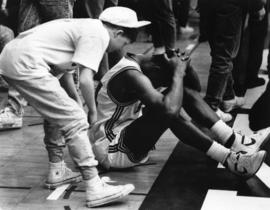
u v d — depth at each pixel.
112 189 4.23
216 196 4.48
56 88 4.11
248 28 7.00
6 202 4.40
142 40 9.56
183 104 4.94
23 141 5.66
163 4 7.77
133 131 4.68
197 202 4.38
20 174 4.90
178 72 4.62
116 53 5.31
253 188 4.61
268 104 5.21
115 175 4.82
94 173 4.22
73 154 4.18
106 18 4.25
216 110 6.11
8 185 4.69
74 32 4.16
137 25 4.29
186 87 4.94
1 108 6.45
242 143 4.95
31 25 5.54
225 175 4.84
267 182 4.71
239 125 6.05
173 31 7.93
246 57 6.80
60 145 4.59
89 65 4.04
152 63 4.86
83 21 4.17
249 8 6.02
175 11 9.30
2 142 5.63
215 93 6.09
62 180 4.62
